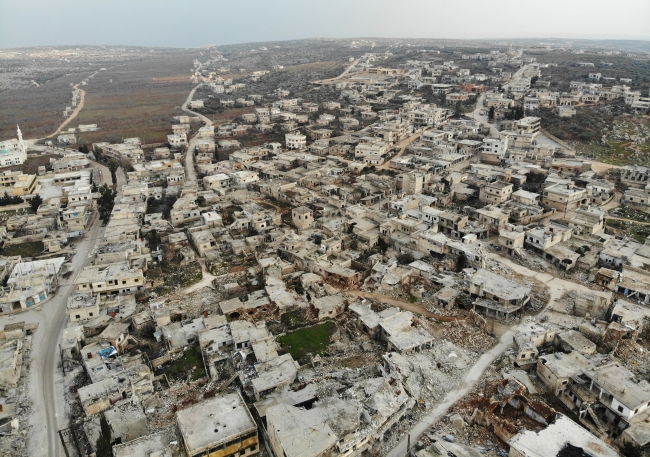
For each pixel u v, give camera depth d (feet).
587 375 238.07
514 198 515.09
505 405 238.07
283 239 438.81
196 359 287.07
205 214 494.18
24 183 608.19
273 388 248.73
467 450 205.57
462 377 262.26
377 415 221.66
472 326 310.04
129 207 519.19
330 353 288.30
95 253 399.44
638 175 561.02
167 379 269.23
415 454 204.23
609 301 311.47
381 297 349.20
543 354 274.77
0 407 251.19
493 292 325.42
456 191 556.10
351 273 369.30
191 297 358.43
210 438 204.23
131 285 365.81
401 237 429.38
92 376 264.93
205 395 255.91
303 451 192.54
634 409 216.95
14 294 357.00
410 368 261.85
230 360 283.18
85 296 345.72
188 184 607.78
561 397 243.81
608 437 218.38
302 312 331.36
